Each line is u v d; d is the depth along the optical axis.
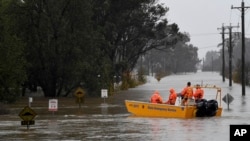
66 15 92.56
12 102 71.94
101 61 97.06
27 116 40.16
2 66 69.38
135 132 38.09
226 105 70.19
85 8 93.06
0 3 73.62
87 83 92.19
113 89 105.69
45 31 91.00
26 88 105.06
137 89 125.81
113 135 36.28
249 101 78.38
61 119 50.06
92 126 42.66
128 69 140.25
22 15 90.38
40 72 92.44
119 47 145.38
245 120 47.84
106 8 116.50
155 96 54.62
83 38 92.25
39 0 90.69
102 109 64.75
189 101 52.41
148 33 143.12
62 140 33.75
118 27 130.75
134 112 53.94
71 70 90.94
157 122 46.12
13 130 39.88
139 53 153.12
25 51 90.19
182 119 49.34
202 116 51.81
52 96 93.44
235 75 166.00
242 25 101.06
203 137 34.81
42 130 39.72
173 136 35.47
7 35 71.06
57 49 91.19
